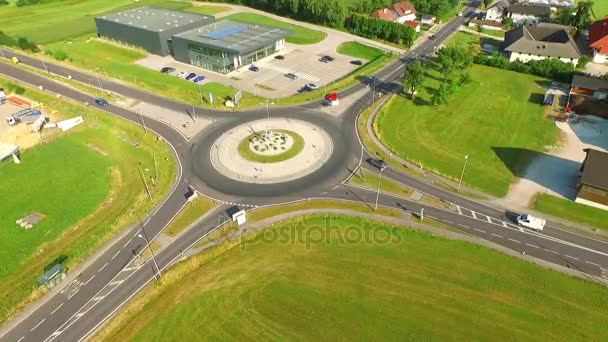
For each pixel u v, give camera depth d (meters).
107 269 61.03
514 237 64.75
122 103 106.62
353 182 77.31
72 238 66.88
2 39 147.12
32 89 116.06
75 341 51.41
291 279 58.75
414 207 71.19
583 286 56.81
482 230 66.19
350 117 98.50
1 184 79.44
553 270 59.19
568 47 126.12
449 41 150.88
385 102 105.12
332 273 59.53
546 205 71.00
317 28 165.62
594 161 71.06
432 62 131.12
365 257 61.94
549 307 54.22
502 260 60.94
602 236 64.69
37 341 51.62
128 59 134.38
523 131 92.69
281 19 178.62
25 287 58.75
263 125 95.62
